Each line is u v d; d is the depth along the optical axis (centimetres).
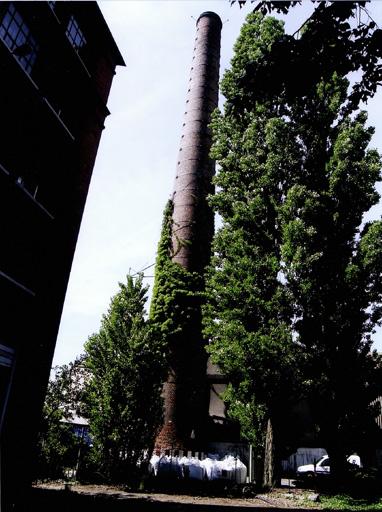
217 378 2605
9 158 1012
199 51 3338
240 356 1402
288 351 1354
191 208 2653
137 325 1580
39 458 1413
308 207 1473
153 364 1509
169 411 2084
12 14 1012
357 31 500
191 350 2242
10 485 853
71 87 1247
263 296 1534
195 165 2803
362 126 1538
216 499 1212
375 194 1476
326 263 1432
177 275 2388
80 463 1495
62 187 1180
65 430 1603
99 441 1389
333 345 1370
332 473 1323
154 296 2391
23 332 980
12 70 980
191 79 3247
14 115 1022
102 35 1409
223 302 1585
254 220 1662
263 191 1716
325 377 1348
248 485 1491
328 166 1544
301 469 2022
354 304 1365
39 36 1107
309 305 1402
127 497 1123
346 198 1488
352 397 1327
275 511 969
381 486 1372
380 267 1355
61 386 1838
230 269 1612
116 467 1381
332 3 490
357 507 1055
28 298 1012
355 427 1330
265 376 1388
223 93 1988
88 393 1614
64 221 1156
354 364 1339
